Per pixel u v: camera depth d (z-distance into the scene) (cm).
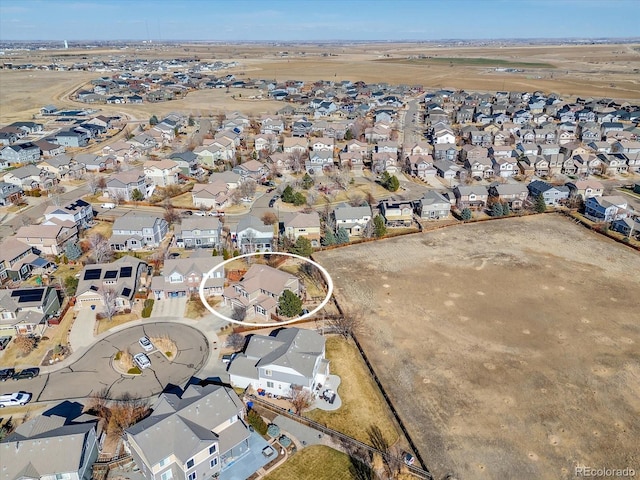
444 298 6438
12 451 3559
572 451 4112
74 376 4909
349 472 3869
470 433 4288
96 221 8694
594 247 7981
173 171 10700
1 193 9288
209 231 7600
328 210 9175
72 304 6091
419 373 5034
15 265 6712
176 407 3984
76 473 3538
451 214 9394
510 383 4888
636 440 4225
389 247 7988
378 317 6006
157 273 6800
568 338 5597
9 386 4753
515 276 7019
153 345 5372
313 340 5009
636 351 5375
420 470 3872
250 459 3941
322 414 4453
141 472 3803
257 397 4634
